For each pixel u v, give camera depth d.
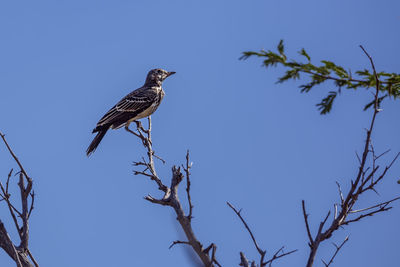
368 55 9.26
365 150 8.88
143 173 11.38
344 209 8.78
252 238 8.21
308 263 8.06
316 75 11.92
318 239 8.25
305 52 11.66
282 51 11.75
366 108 12.01
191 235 9.28
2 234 9.48
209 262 9.12
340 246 8.39
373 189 8.73
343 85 11.95
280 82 12.18
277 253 8.09
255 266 8.20
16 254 9.42
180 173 10.05
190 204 9.34
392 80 11.55
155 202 9.77
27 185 10.42
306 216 8.27
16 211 10.36
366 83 11.81
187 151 9.30
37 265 9.91
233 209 8.45
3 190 10.12
